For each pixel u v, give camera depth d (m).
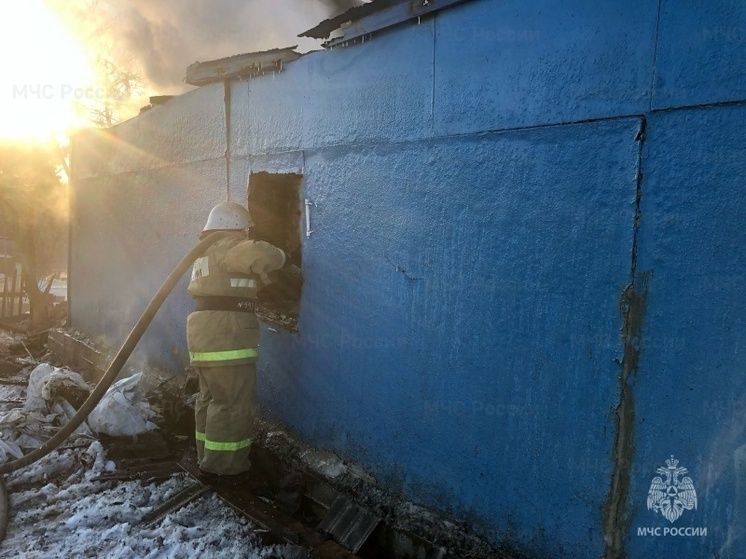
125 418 3.74
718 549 1.62
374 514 2.55
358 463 2.83
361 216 2.73
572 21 1.87
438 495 2.42
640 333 1.75
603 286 1.83
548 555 2.02
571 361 1.93
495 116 2.12
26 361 6.10
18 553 2.55
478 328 2.23
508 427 2.14
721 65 1.55
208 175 3.96
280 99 3.24
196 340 3.03
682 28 1.62
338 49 2.81
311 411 3.15
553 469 2.00
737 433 1.57
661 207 1.68
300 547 2.51
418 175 2.44
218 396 3.04
